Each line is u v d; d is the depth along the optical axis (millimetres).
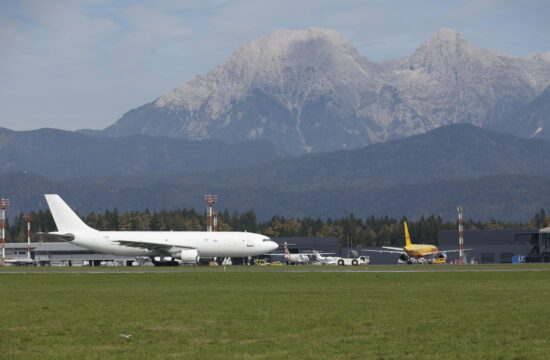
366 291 115250
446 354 57500
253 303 95000
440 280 144250
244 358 56469
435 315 80500
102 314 83312
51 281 147750
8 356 57781
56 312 85688
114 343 63594
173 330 70500
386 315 80750
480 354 57312
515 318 77250
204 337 66375
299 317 79438
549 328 70000
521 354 56969
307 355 57438
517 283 134250
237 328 71500
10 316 81875
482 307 88562
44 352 59562
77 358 56969
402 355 57250
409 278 150875
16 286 134000
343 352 58625
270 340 64438
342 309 87188
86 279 152875
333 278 151500
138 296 107562
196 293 112750
